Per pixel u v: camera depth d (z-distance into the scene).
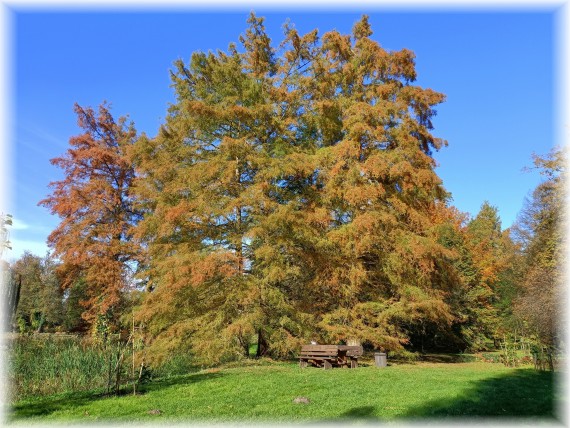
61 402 8.84
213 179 17.08
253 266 17.59
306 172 17.45
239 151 16.83
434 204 20.75
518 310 16.67
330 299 18.28
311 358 14.84
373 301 18.31
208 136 19.25
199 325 15.67
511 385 10.31
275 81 20.25
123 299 22.98
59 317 31.36
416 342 25.98
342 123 19.25
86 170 25.97
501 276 29.92
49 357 12.82
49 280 31.39
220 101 18.98
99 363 12.36
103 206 24.56
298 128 20.33
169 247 17.06
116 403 8.64
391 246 17.61
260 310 15.72
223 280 16.23
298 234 16.97
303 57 20.81
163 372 14.09
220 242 17.91
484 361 18.64
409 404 8.16
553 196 18.88
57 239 24.22
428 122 20.47
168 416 7.53
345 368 14.23
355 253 17.12
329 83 19.69
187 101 17.16
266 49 20.69
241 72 19.02
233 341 16.06
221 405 8.33
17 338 15.94
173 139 18.69
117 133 28.56
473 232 37.91
